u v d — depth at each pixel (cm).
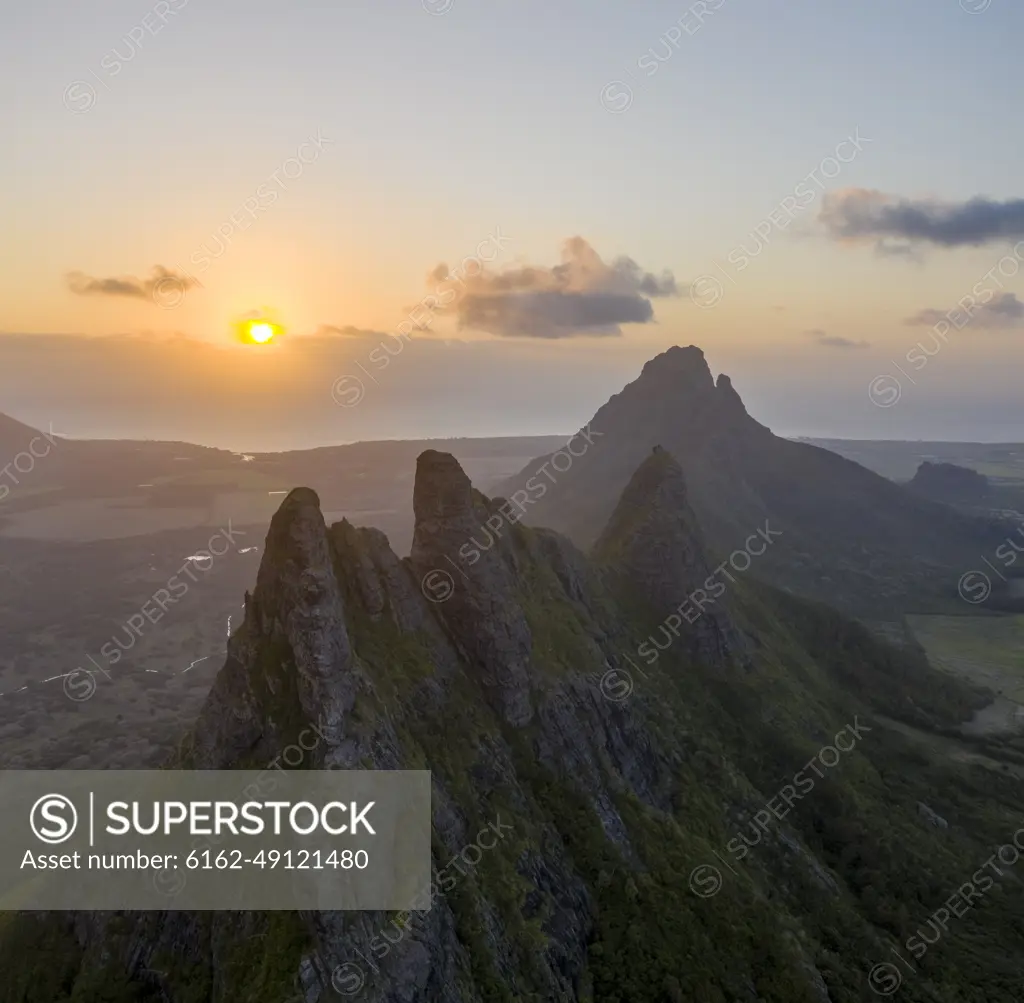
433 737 6625
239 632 6544
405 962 4762
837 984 7200
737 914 7050
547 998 5516
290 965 4662
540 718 7731
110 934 5891
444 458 7912
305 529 6231
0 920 6856
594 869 6900
